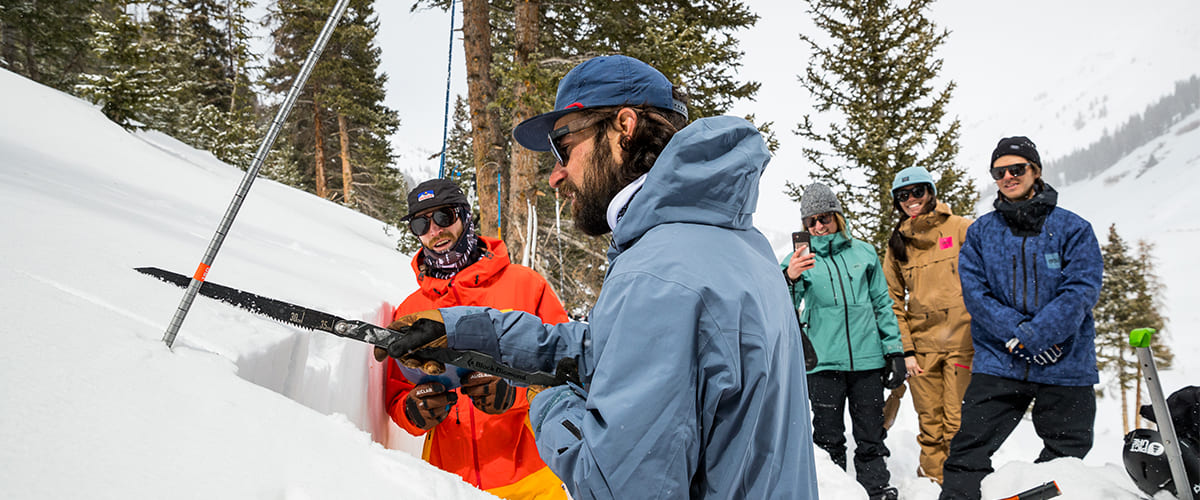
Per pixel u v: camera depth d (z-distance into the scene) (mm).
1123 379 27609
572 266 8641
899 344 3977
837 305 3988
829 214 4098
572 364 1152
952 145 14430
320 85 22047
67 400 997
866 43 14930
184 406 1115
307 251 4836
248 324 1720
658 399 802
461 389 2018
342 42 19719
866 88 14938
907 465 5090
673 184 927
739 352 839
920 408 4219
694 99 8602
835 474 3764
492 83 7945
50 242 1867
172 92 10953
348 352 2094
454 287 2281
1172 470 1937
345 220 10273
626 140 1071
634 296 851
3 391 953
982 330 3406
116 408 1028
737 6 9070
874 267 4074
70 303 1402
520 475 2160
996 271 3344
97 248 2006
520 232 7766
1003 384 3266
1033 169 3334
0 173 2828
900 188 4199
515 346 1202
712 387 834
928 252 4168
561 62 7496
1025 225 3314
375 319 3045
